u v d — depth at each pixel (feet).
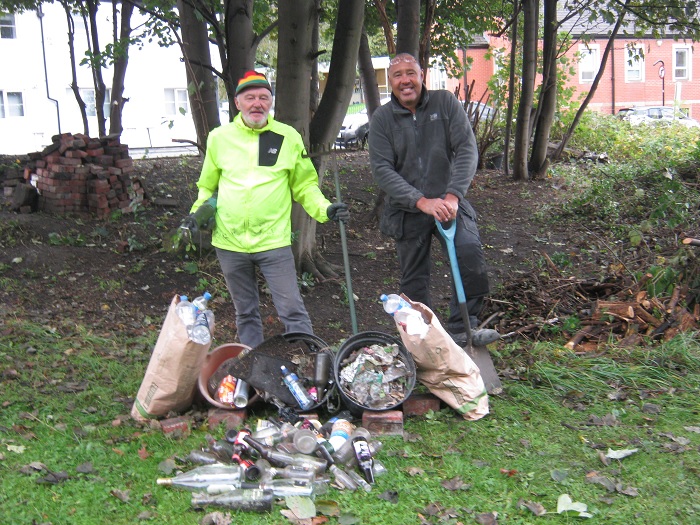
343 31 24.86
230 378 14.55
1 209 29.94
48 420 14.33
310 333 15.88
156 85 98.32
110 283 23.80
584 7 46.68
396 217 16.42
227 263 15.79
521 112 44.57
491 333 15.30
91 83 94.53
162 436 13.48
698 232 28.22
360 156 52.31
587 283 22.47
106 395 15.69
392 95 15.97
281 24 22.75
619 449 12.94
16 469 12.26
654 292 19.74
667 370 16.37
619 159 53.57
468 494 11.57
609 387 15.61
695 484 11.76
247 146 15.37
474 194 40.73
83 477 12.05
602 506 11.23
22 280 23.72
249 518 10.96
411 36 28.84
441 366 13.88
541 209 36.65
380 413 13.65
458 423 13.91
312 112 36.14
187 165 44.19
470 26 45.47
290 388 14.07
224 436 13.35
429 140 15.78
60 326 20.47
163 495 11.53
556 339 18.92
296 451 12.31
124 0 31.94
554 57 45.27
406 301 14.19
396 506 11.19
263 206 15.35
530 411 14.55
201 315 13.91
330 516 10.96
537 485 11.83
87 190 29.68
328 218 15.71
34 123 92.22
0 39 88.89
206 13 26.43
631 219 33.73
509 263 28.32
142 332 20.52
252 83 15.05
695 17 44.06
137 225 29.32
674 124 64.34
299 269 24.93
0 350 18.16
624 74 120.16
